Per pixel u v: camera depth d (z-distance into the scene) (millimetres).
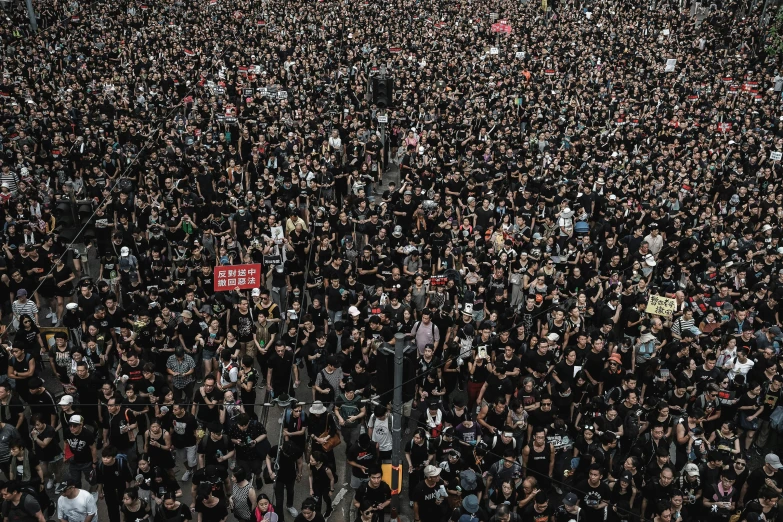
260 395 13641
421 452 10711
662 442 11086
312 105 27625
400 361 8977
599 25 47281
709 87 33719
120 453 10445
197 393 11367
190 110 27359
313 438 10586
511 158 22047
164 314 13109
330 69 34719
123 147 21859
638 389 13023
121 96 28047
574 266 15766
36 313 14172
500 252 16094
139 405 11047
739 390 12352
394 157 26984
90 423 11836
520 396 11750
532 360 12391
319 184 20172
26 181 19656
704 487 10422
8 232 16312
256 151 21844
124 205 17406
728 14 50031
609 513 10102
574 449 11242
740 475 10578
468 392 12672
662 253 17844
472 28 44500
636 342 13688
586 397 12461
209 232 17141
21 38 37281
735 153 23938
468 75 33469
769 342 13523
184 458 11719
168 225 17344
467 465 10742
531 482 9938
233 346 13023
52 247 15672
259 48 37344
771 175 22594
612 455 11016
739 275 16172
